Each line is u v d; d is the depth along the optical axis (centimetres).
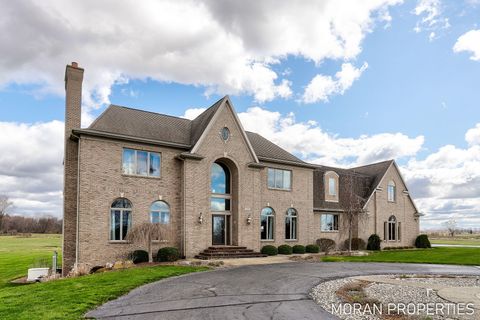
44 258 3186
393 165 4094
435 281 1581
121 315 938
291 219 3108
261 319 907
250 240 2689
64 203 2142
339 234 3538
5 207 9781
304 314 963
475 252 3111
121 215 2216
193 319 903
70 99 2238
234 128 2712
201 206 2467
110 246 2141
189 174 2434
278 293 1246
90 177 2116
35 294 1180
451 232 8412
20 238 8356
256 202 2769
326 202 3506
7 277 2223
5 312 935
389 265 2200
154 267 1878
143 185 2314
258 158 2884
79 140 2112
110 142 2214
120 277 1521
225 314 953
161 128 2591
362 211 3434
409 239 4103
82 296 1138
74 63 2270
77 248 2030
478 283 1540
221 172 2750
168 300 1122
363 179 3947
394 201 4016
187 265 1988
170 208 2411
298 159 3262
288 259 2456
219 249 2494
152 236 2119
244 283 1438
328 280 1548
